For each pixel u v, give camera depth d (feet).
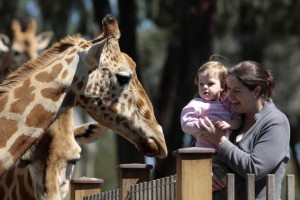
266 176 27.37
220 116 30.76
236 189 29.14
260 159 28.27
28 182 38.17
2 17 96.73
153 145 34.78
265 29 102.63
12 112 32.65
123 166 32.86
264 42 104.58
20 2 97.35
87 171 156.97
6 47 63.36
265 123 28.81
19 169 38.42
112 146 205.05
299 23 101.91
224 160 28.78
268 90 29.48
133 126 34.45
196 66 83.76
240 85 29.32
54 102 32.99
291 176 27.30
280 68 122.83
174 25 97.35
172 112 89.86
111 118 34.19
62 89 33.14
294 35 104.99
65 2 97.50
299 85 122.83
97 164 203.21
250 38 103.50
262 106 29.48
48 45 71.56
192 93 84.64
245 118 30.17
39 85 33.01
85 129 39.63
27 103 32.78
